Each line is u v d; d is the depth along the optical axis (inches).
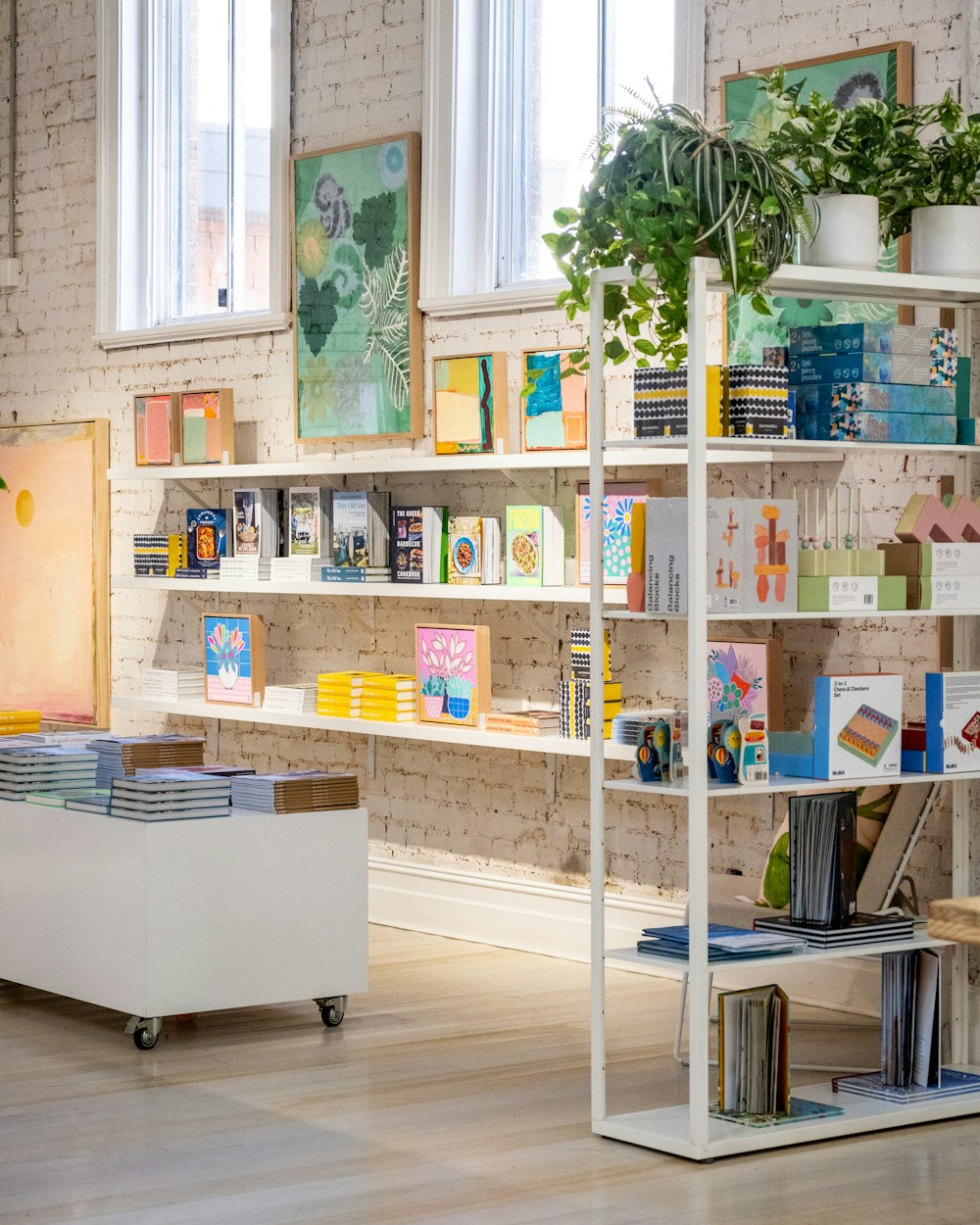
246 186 328.8
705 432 168.9
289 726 314.7
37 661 362.6
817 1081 195.2
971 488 203.3
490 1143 173.0
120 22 342.3
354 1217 151.0
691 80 246.7
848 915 183.8
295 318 307.1
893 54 222.7
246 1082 195.0
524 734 256.1
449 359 272.7
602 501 181.5
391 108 292.8
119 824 211.8
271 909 216.8
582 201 179.5
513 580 260.2
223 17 332.8
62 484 356.2
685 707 249.8
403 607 292.7
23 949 229.3
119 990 212.4
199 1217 150.9
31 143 363.9
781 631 237.9
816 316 230.7
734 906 200.7
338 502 287.0
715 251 169.6
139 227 344.8
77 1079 196.4
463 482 281.1
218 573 306.7
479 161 283.3
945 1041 208.8
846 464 229.6
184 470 315.0
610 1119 176.6
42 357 362.0
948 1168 165.9
